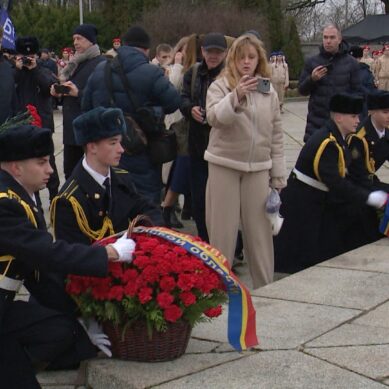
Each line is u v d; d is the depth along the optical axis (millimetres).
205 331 3889
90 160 3719
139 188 5227
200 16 22203
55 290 3557
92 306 3354
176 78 6898
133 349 3430
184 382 3258
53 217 3715
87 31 6668
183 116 6430
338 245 5820
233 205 4949
